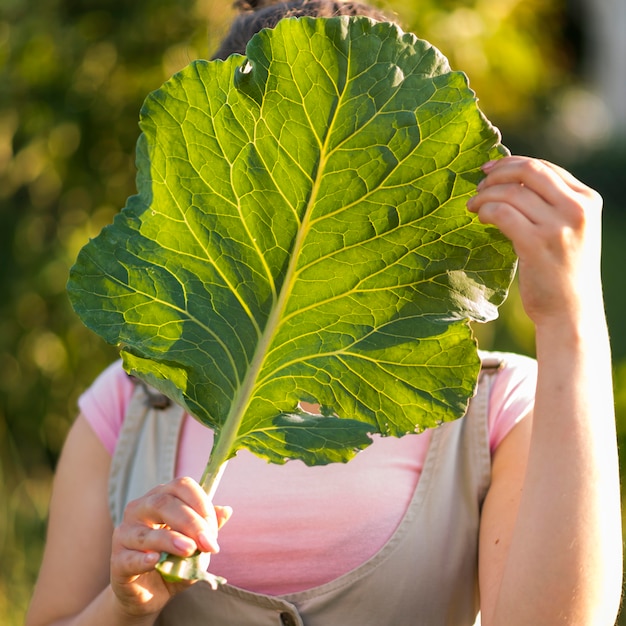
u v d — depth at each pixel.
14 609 4.28
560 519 1.49
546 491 1.50
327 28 1.37
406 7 4.02
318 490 1.89
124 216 1.47
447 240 1.47
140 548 1.45
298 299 1.50
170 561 1.41
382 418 1.51
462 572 1.85
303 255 1.49
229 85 1.41
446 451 1.88
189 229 1.48
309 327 1.51
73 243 4.49
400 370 1.50
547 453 1.50
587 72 18.48
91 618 1.79
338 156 1.43
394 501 1.87
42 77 4.38
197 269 1.49
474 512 1.86
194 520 1.43
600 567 1.51
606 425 1.53
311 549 1.87
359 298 1.50
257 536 1.89
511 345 4.85
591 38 18.33
